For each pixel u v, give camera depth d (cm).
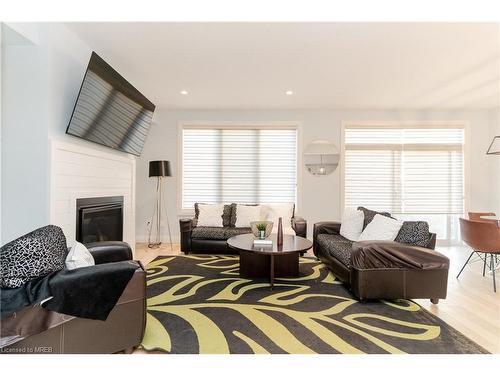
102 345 157
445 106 477
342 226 359
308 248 285
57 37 243
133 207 387
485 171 492
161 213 509
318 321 210
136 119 351
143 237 509
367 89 399
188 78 362
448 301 252
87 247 231
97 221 306
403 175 504
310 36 261
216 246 404
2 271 139
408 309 233
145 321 173
